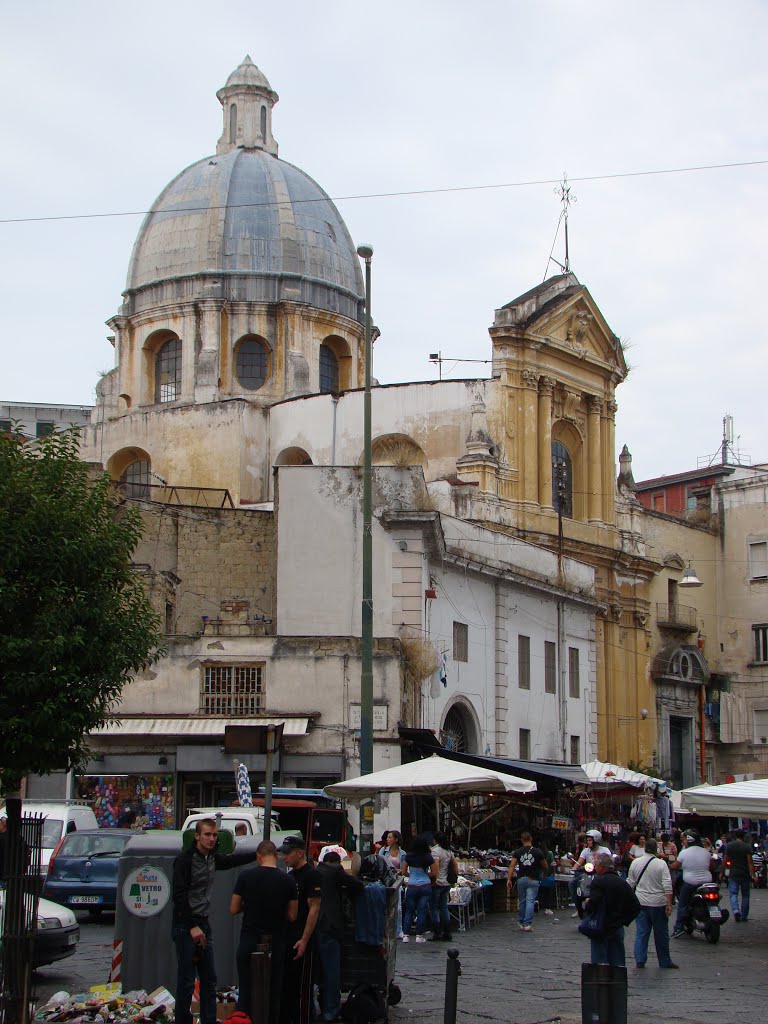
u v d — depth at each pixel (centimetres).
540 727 4956
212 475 6000
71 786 3619
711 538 7562
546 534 5731
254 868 1430
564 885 3425
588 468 6228
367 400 2991
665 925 2150
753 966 2206
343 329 6481
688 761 6912
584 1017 1278
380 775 2777
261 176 6644
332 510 4050
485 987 1867
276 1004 1402
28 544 1883
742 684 7406
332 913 1576
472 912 2833
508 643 4725
